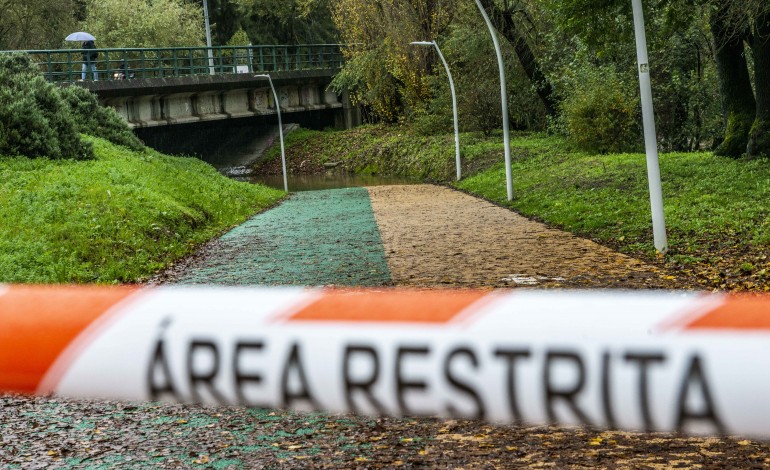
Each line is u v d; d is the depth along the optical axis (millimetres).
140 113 55719
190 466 6160
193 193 30234
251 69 64688
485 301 1426
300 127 72625
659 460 5727
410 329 1405
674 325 1296
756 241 15609
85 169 27266
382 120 68125
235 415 7277
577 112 39156
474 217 25766
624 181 27656
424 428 6668
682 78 37281
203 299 1507
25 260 16047
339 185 51719
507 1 43625
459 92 55625
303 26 76500
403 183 49281
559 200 26922
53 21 58000
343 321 1427
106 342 1477
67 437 6980
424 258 17016
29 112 28922
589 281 13695
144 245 19688
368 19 61969
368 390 1434
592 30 25703
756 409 1245
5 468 6336
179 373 1478
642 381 1299
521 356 1364
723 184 22938
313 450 6352
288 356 1463
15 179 24156
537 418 1354
